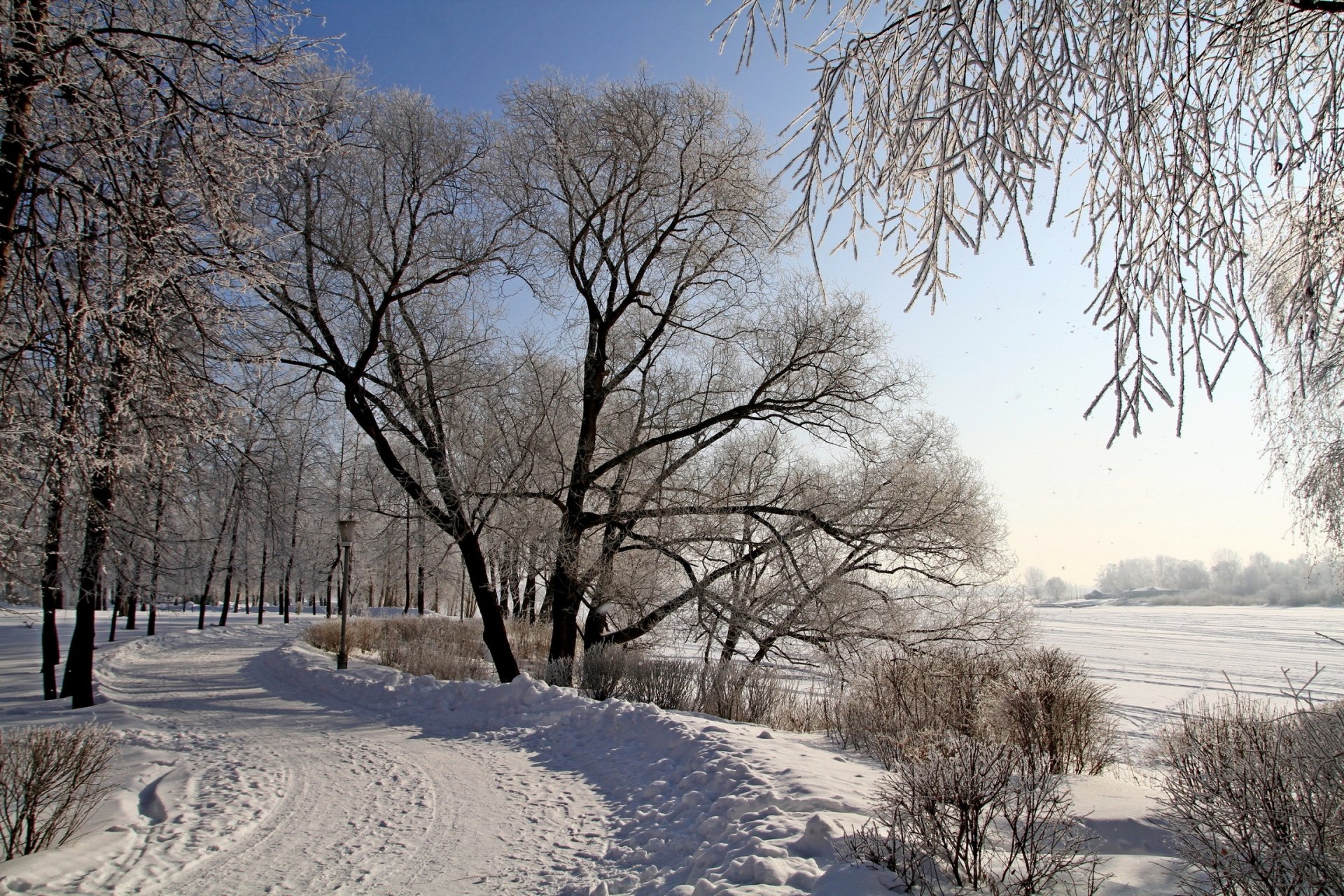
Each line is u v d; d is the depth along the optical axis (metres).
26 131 4.96
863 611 16.22
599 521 17.34
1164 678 26.64
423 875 5.32
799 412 17.39
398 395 17.22
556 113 17.12
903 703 8.96
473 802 7.13
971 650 14.89
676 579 18.50
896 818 4.37
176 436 6.01
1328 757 3.88
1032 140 2.95
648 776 7.58
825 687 15.53
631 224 18.31
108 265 5.41
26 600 8.41
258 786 7.78
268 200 13.59
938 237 3.06
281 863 5.59
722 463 18.31
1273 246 4.21
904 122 3.38
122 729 11.12
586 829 6.26
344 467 22.03
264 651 27.78
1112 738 8.65
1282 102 3.63
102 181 5.46
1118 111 3.00
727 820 5.57
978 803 4.18
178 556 13.51
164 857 5.71
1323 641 44.19
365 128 15.38
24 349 5.02
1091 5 3.10
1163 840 4.87
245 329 6.39
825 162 3.84
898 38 3.67
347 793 7.51
